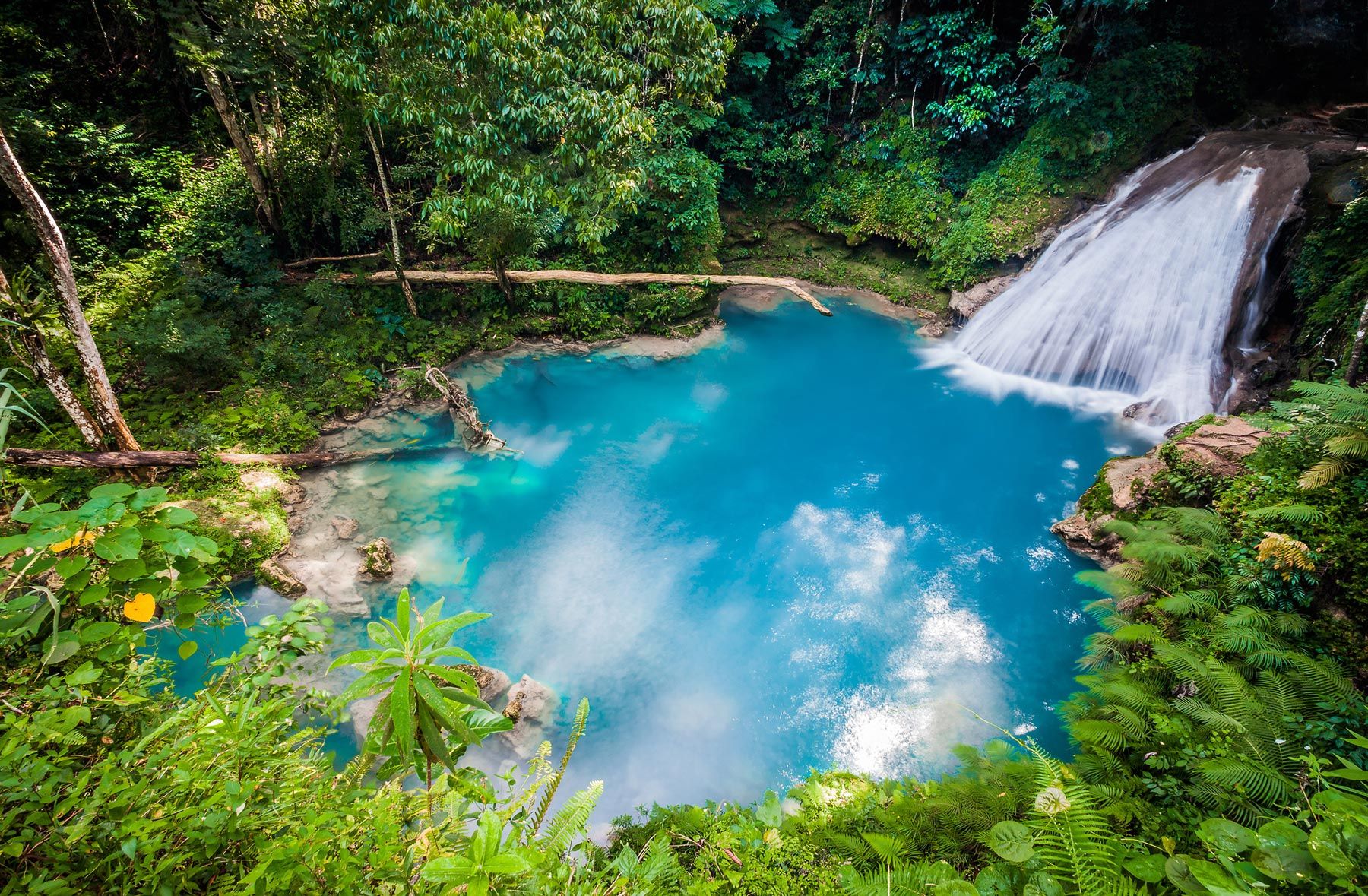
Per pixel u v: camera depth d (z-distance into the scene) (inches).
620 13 398.6
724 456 489.1
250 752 105.6
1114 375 553.6
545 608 356.2
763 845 199.2
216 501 358.6
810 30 697.6
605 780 274.4
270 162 553.0
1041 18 597.9
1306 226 499.5
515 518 416.5
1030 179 647.1
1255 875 120.5
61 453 332.2
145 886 83.4
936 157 705.6
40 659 109.2
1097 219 613.0
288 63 486.3
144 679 124.9
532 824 130.7
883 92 733.3
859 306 714.2
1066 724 271.7
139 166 573.9
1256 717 209.9
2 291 301.3
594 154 415.8
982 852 191.0
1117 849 136.2
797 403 557.0
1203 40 650.2
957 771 280.4
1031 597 367.9
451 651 117.0
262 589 337.4
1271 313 509.7
